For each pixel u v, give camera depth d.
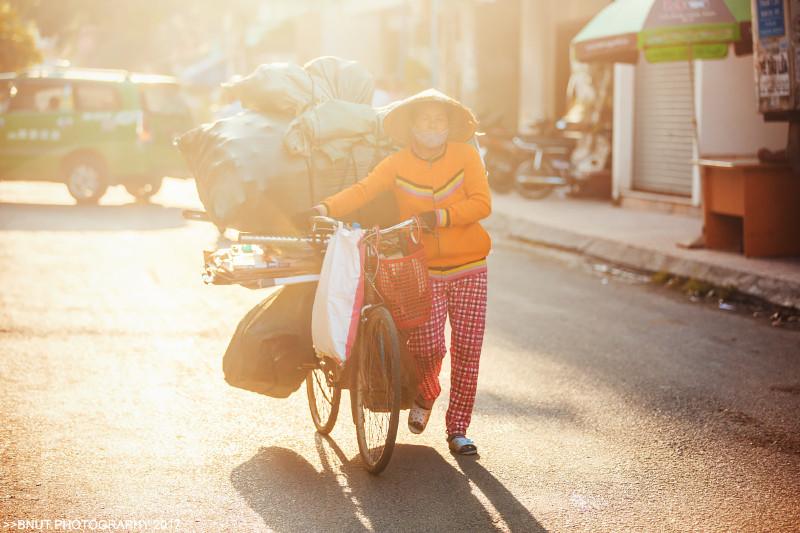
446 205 4.95
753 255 10.28
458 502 4.51
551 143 16.98
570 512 4.40
